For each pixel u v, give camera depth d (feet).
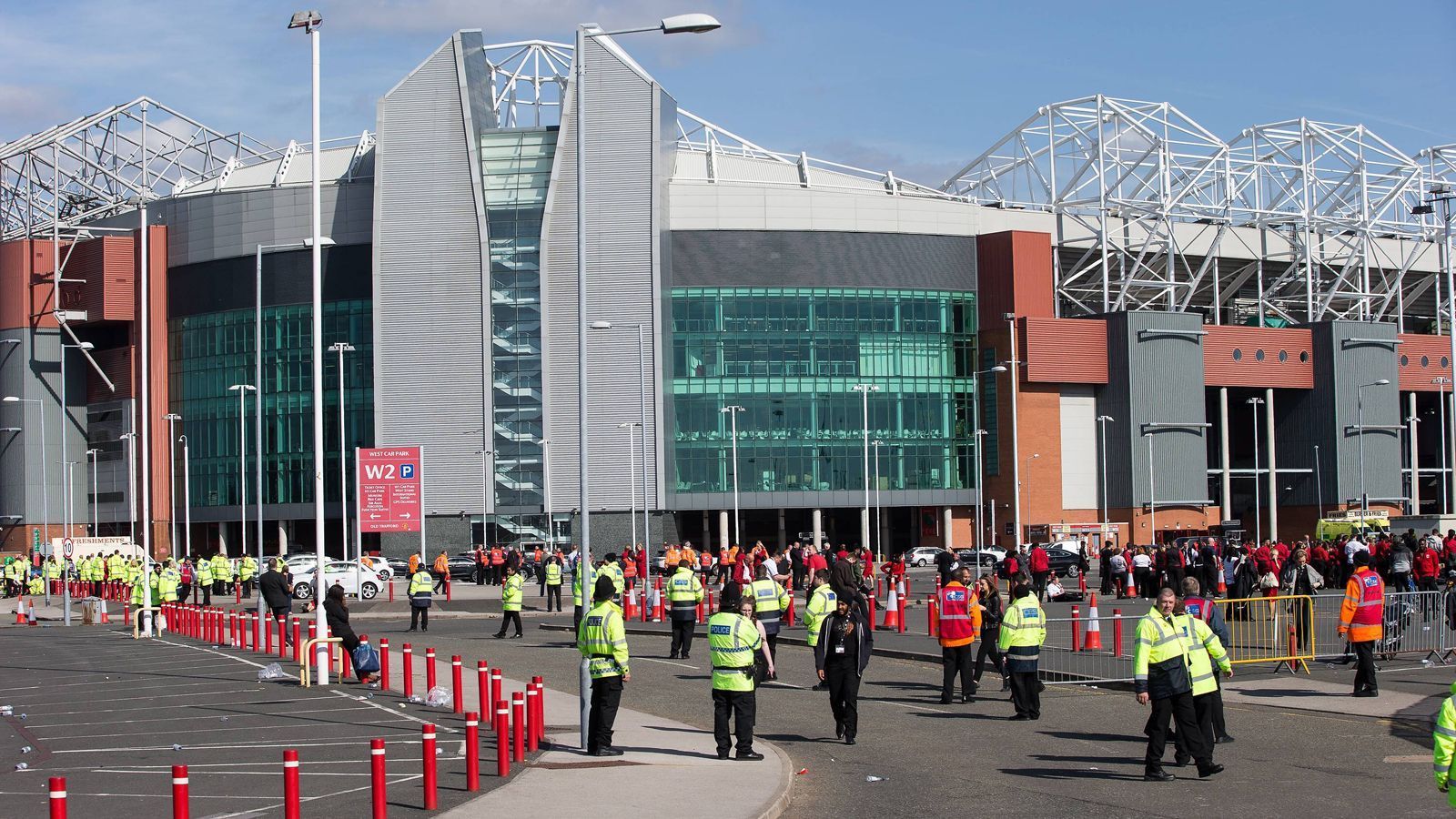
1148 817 51.03
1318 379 396.57
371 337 362.94
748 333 371.15
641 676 102.94
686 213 370.94
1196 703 59.06
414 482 249.14
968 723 76.89
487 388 347.77
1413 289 444.55
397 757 65.16
